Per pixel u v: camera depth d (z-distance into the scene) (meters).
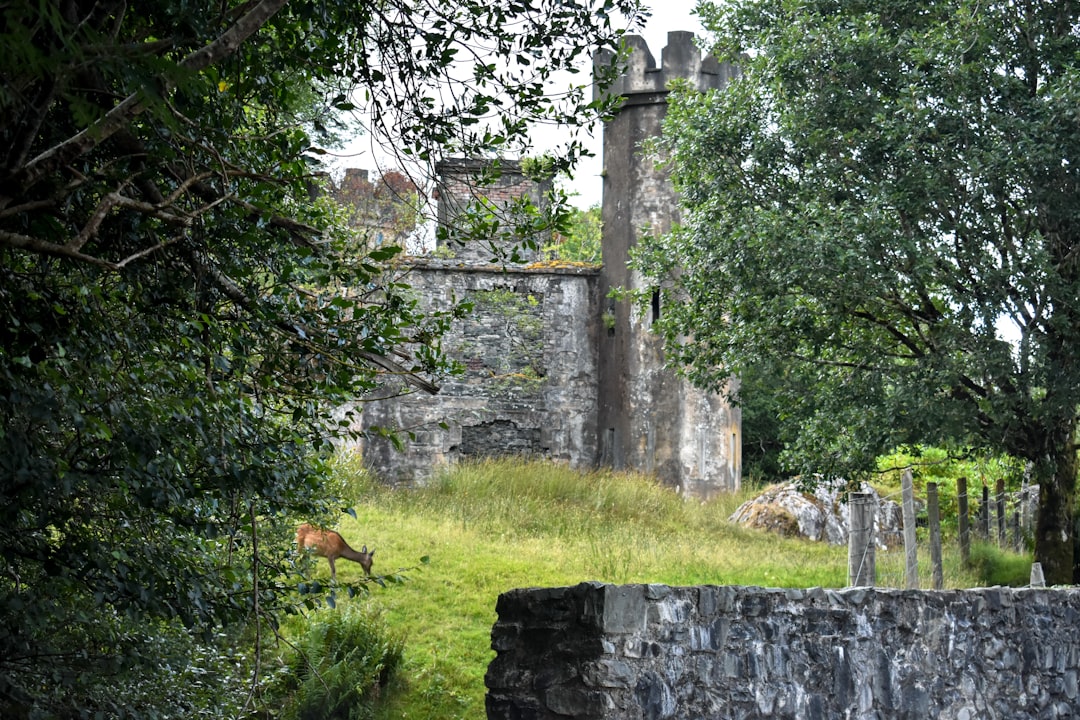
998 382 13.20
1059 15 13.33
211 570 5.37
